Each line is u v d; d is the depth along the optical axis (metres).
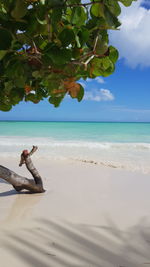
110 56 1.67
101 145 16.36
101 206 4.88
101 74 1.74
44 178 7.21
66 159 10.72
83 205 4.91
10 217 4.18
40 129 41.09
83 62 1.42
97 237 3.50
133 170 8.68
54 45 1.27
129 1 1.34
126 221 4.12
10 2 1.24
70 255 2.98
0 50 1.20
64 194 5.65
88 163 9.78
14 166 9.07
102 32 1.53
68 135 27.92
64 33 1.25
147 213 4.53
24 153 5.38
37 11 1.25
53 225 3.88
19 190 5.31
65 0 1.21
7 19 1.26
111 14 1.25
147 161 10.90
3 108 2.26
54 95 1.66
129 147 15.83
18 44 1.25
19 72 1.36
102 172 8.16
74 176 7.52
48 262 2.81
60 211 4.53
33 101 2.11
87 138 24.45
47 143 17.55
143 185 6.65
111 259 2.92
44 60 1.30
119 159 11.33
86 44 1.49
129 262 2.86
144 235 3.61
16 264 2.74
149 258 2.96
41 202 5.04
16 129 39.91
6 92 1.93
